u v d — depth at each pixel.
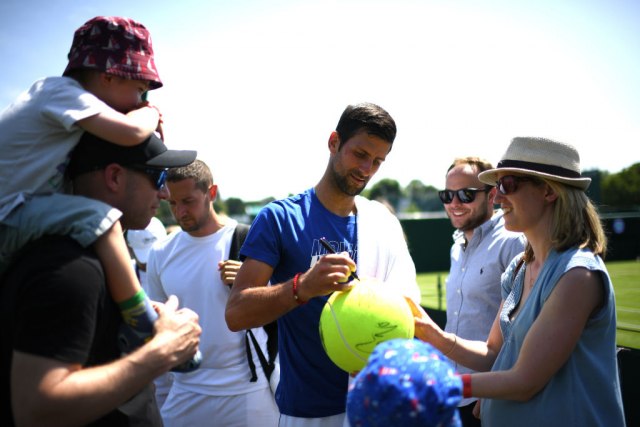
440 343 2.29
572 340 1.77
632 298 10.80
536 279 1.98
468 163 3.63
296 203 2.37
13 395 1.29
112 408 1.38
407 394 1.16
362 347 1.72
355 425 1.23
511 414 1.92
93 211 1.45
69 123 1.49
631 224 16.81
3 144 1.49
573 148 1.99
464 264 3.54
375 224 2.38
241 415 2.94
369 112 2.18
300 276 1.94
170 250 3.22
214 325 2.98
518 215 2.06
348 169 2.21
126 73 1.68
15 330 1.33
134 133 1.60
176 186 2.99
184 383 3.04
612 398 1.82
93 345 1.47
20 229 1.42
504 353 2.06
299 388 2.24
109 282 1.49
